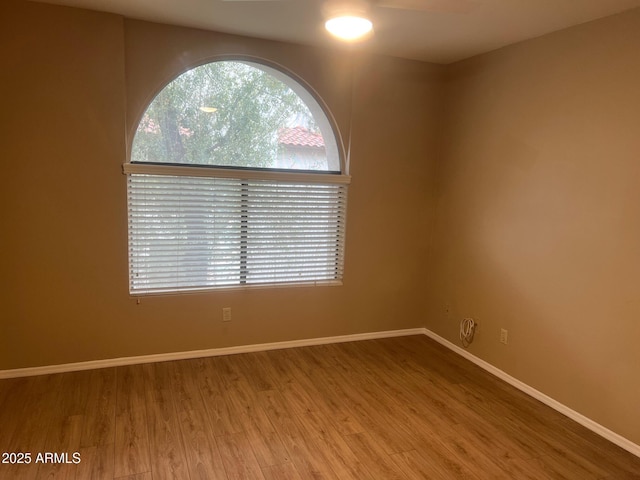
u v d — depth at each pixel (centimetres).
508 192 329
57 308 309
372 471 224
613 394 260
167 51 315
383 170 390
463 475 225
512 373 328
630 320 250
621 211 253
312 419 269
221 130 351
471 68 364
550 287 298
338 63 363
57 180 298
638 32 243
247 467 222
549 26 281
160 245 330
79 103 296
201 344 351
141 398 284
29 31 280
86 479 209
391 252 405
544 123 299
